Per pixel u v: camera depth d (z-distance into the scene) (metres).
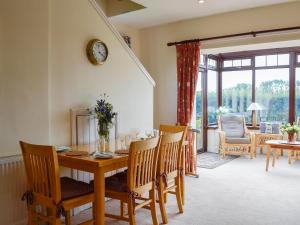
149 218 3.17
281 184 4.43
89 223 2.57
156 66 5.68
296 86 6.95
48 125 3.09
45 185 2.38
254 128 7.28
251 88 7.51
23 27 2.82
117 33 3.99
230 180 4.66
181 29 5.34
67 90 3.33
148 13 4.87
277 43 4.60
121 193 2.64
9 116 2.74
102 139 3.26
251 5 4.48
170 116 5.55
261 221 3.06
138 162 2.62
